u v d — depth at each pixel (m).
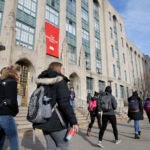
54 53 20.72
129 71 42.81
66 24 24.14
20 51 16.20
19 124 9.62
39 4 20.19
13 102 3.45
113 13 38.44
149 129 11.37
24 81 16.78
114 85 32.19
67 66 21.42
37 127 2.77
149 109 10.38
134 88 42.44
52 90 2.86
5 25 15.46
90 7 30.73
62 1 24.22
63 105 2.77
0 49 10.51
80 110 17.27
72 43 24.42
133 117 8.14
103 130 6.54
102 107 6.79
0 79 3.64
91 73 26.59
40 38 18.78
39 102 2.76
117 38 38.31
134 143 7.05
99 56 30.11
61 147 2.85
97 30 31.39
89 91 25.77
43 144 6.61
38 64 17.81
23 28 17.86
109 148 6.23
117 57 36.69
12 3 16.70
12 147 3.38
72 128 2.80
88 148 6.21
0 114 3.37
